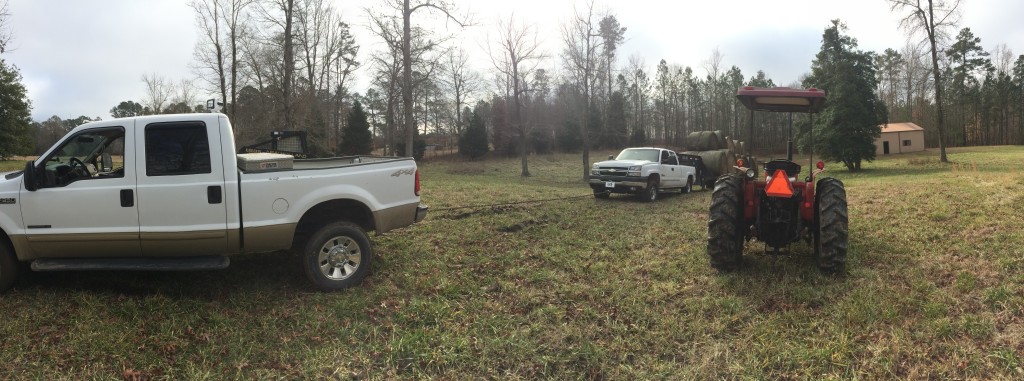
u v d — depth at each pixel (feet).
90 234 15.38
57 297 15.03
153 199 15.38
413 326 14.97
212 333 13.89
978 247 19.34
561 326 15.15
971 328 13.41
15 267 15.49
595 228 29.60
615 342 14.26
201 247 15.84
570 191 56.49
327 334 14.30
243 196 15.92
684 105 220.43
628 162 46.21
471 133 153.17
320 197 16.98
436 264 20.38
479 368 12.91
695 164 58.23
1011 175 39.22
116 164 16.83
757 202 19.24
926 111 211.82
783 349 13.32
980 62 196.95
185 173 15.60
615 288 18.26
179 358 12.66
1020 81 211.61
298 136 23.82
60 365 12.01
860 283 16.97
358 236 17.61
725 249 18.72
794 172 19.71
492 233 26.81
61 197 15.25
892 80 220.84
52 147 15.42
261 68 86.99
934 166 93.09
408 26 64.03
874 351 12.80
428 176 84.69
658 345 14.12
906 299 15.23
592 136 131.54
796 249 21.89
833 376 12.05
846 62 96.37
